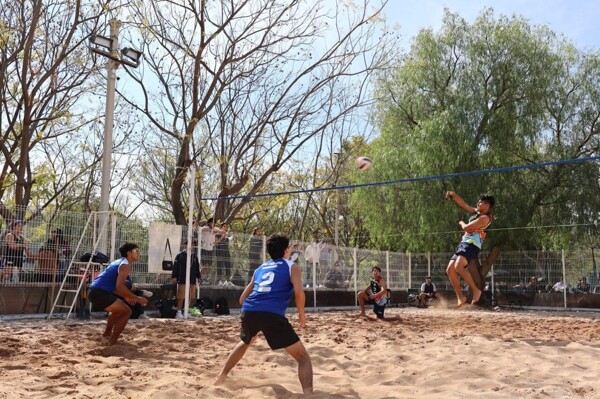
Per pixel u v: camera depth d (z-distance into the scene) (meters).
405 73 23.22
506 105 22.14
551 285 21.05
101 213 13.00
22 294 12.18
